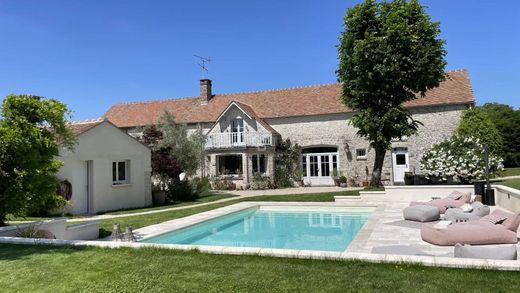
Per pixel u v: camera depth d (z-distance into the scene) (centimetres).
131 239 981
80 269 619
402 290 481
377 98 2038
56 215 1529
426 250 794
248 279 546
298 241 1138
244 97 3347
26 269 625
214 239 1184
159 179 2252
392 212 1390
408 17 1992
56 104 1005
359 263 586
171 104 3494
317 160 2980
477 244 814
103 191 1708
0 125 918
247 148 2834
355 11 2058
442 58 1964
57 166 995
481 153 1852
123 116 3491
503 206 1380
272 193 2412
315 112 2928
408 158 2673
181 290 519
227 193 2539
